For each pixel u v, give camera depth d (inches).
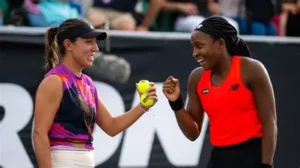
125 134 1048.2
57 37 719.7
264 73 705.0
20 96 1020.5
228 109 711.7
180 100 739.4
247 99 708.0
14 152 1017.5
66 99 699.4
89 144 718.5
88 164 712.4
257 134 714.2
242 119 711.7
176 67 1078.4
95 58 1047.6
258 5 1336.1
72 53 713.0
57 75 700.7
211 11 1316.4
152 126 1059.9
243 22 1331.2
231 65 713.6
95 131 1035.3
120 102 1059.9
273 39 1119.0
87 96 716.0
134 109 755.4
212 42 708.7
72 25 711.7
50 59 728.3
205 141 1079.0
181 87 1080.2
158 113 1063.6
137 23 1263.5
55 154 698.8
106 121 751.7
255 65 706.2
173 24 1282.0
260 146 714.2
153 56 1071.0
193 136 760.3
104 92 1055.0
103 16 1213.1
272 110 705.6
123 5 1224.8
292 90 1127.0
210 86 721.6
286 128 1123.3
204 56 712.4
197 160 1077.1
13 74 1017.5
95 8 1221.1
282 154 1120.2
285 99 1124.5
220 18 717.3
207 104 725.3
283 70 1124.5
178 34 1077.1
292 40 1125.1
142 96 750.5
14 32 1015.6
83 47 709.9
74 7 1214.9
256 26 1333.7
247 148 713.0
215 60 713.6
